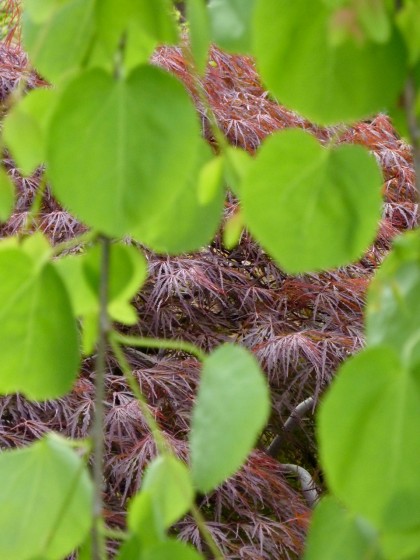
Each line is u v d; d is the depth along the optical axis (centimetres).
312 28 83
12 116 83
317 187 84
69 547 87
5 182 84
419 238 84
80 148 82
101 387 86
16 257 86
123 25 84
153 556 84
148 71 83
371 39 82
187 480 86
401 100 86
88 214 82
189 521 244
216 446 82
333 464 78
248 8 91
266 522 246
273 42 83
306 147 84
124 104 83
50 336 87
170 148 83
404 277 83
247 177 84
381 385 78
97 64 87
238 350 83
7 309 87
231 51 91
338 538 84
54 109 82
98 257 88
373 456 78
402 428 78
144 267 89
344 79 83
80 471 85
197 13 86
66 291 87
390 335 82
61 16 86
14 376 87
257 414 82
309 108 84
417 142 83
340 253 84
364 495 78
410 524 77
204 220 91
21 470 88
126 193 82
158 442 87
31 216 87
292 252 84
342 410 78
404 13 83
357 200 84
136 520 85
